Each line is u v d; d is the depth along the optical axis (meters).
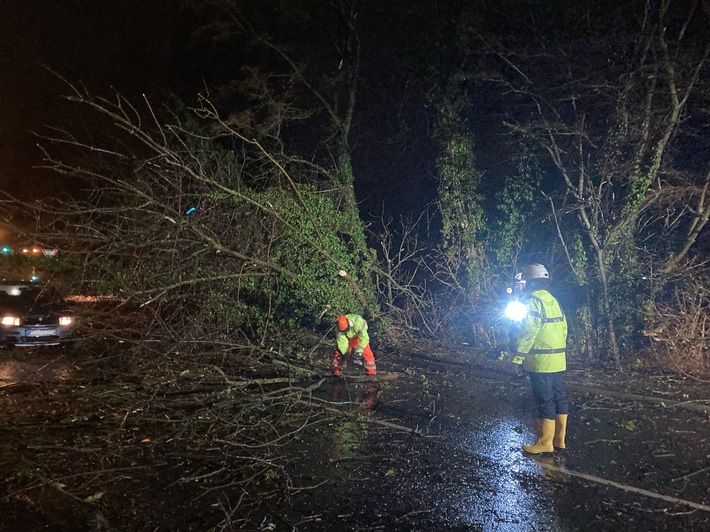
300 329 11.41
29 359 10.55
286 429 6.73
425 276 13.19
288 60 13.34
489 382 8.62
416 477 5.35
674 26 10.24
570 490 5.00
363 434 6.52
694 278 9.45
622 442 6.06
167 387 8.45
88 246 9.34
